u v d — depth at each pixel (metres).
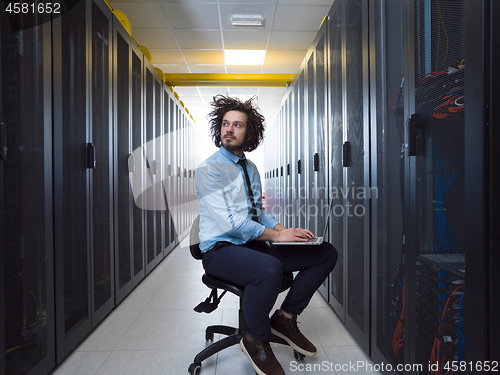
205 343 1.83
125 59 2.70
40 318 1.43
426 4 1.11
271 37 4.46
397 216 1.36
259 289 1.33
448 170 1.01
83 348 1.78
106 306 2.21
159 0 3.55
